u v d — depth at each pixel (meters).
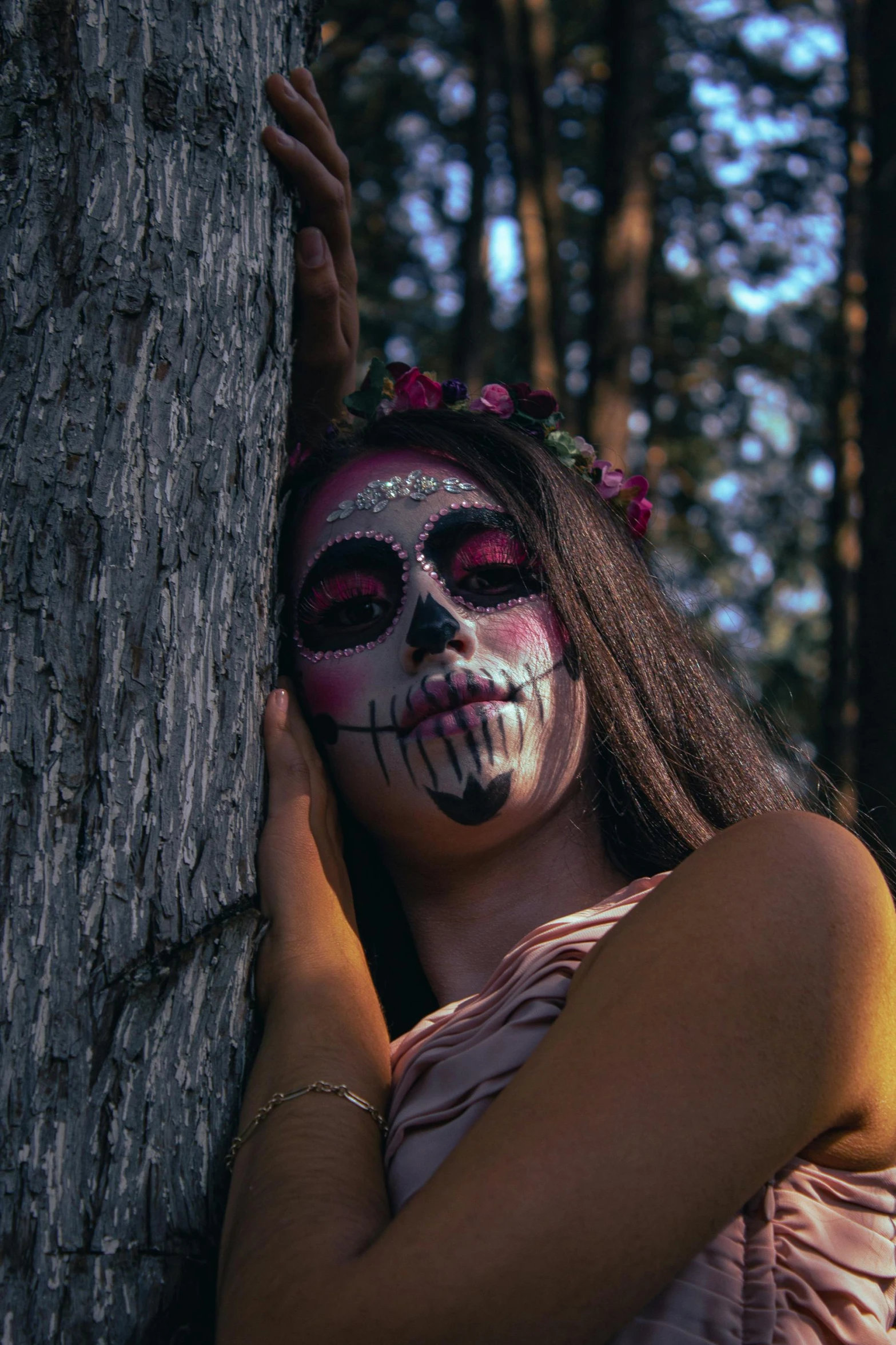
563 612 1.66
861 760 3.97
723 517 9.48
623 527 1.89
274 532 1.62
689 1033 1.14
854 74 7.22
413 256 9.71
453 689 1.58
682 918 1.22
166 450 1.47
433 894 1.69
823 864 1.24
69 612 1.37
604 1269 1.06
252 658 1.55
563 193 9.92
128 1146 1.26
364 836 1.77
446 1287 1.05
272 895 1.52
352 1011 1.43
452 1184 1.11
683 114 8.70
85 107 1.48
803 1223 1.22
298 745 1.61
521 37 7.90
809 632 9.11
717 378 9.51
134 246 1.48
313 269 1.82
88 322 1.44
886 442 4.07
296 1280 1.12
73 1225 1.21
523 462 1.75
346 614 1.69
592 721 1.68
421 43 8.98
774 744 2.17
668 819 1.65
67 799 1.32
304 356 1.90
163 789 1.40
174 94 1.55
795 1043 1.15
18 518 1.37
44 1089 1.23
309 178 1.73
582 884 1.65
